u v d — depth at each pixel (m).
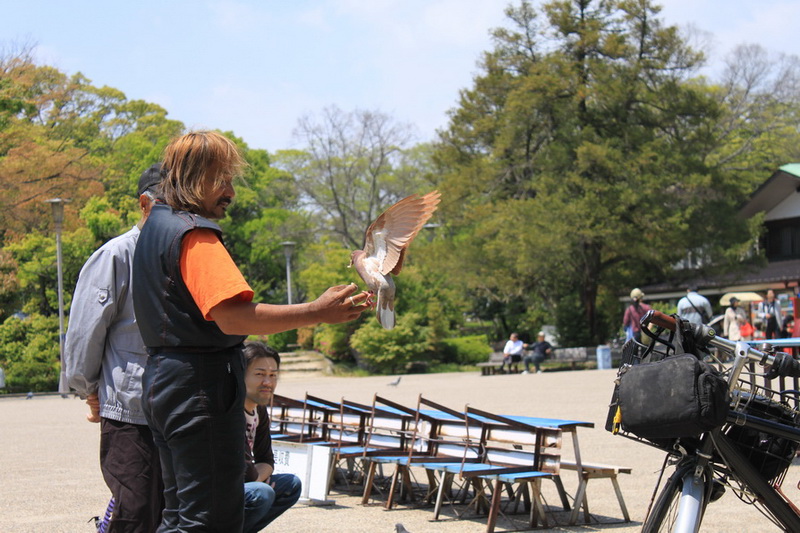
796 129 63.16
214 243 3.44
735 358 3.99
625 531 6.54
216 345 3.43
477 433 7.53
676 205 38.50
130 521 4.25
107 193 57.59
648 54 40.44
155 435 3.57
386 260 3.24
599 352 34.16
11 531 6.89
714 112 40.03
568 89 39.44
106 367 4.41
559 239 36.59
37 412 21.23
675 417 3.79
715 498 4.41
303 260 58.66
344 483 9.09
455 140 42.81
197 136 3.65
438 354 43.16
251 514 4.59
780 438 4.21
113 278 4.38
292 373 41.44
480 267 40.81
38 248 41.91
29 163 42.66
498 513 6.63
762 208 45.97
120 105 70.81
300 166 70.38
